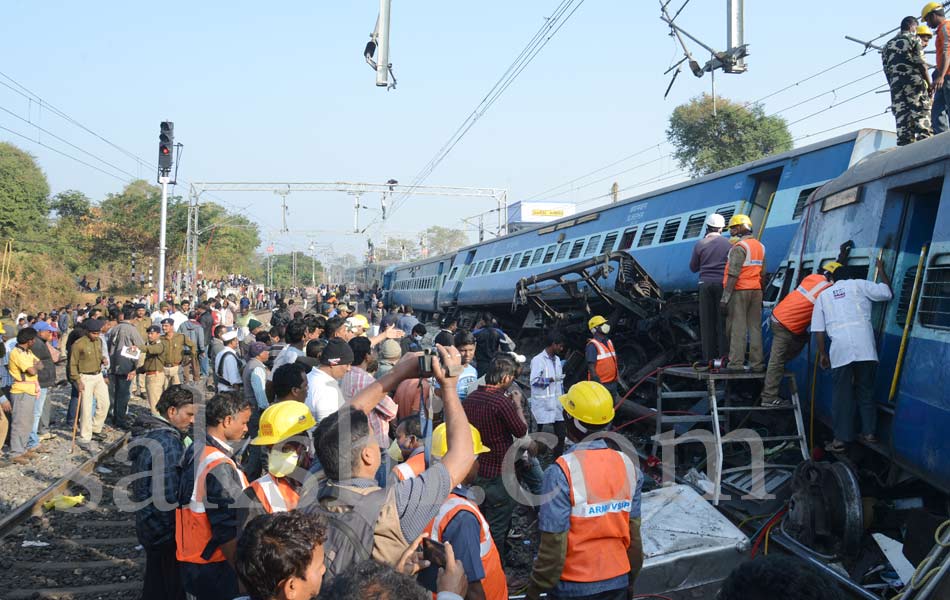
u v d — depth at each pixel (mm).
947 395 4824
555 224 18328
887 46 8336
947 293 5035
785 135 33875
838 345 5898
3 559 6469
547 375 8898
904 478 5621
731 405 8078
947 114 8242
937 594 4156
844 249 6621
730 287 7605
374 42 10781
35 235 46688
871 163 6594
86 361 11336
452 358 3150
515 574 5938
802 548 5770
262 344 8211
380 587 1941
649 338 12336
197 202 40938
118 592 5773
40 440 11594
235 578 3697
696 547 5531
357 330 9930
